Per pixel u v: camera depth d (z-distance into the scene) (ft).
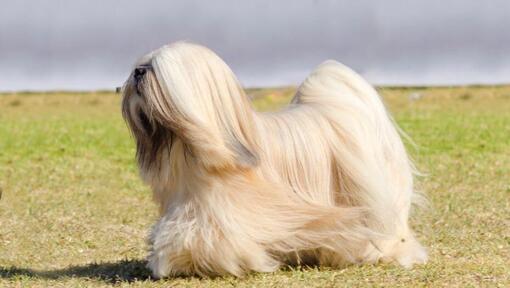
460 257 31.68
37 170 60.29
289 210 27.12
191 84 25.04
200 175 25.91
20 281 28.78
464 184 52.34
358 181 28.09
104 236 38.63
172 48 25.43
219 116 25.57
